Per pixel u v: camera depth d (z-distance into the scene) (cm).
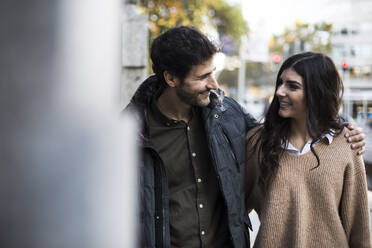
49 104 30
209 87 188
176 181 196
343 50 4306
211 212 198
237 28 1376
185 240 193
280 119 212
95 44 31
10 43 29
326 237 200
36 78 29
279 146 206
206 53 183
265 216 204
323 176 200
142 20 414
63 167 30
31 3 29
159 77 194
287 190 203
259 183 212
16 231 29
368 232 206
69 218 30
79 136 31
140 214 176
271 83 4019
